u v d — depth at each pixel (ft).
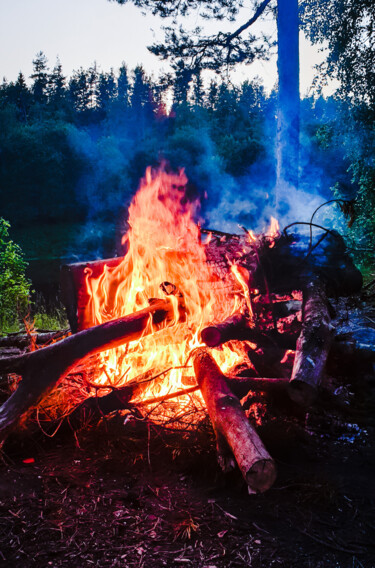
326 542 8.77
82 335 12.69
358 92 38.73
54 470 10.85
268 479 9.09
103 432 12.05
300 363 11.61
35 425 11.96
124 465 11.07
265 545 8.70
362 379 14.11
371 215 37.60
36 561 8.26
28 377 11.88
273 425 12.13
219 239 19.36
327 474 10.74
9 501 9.73
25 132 138.21
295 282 15.96
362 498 9.96
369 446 11.99
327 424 12.75
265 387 12.74
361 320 17.92
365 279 28.25
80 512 9.48
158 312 14.06
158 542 8.77
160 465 11.06
